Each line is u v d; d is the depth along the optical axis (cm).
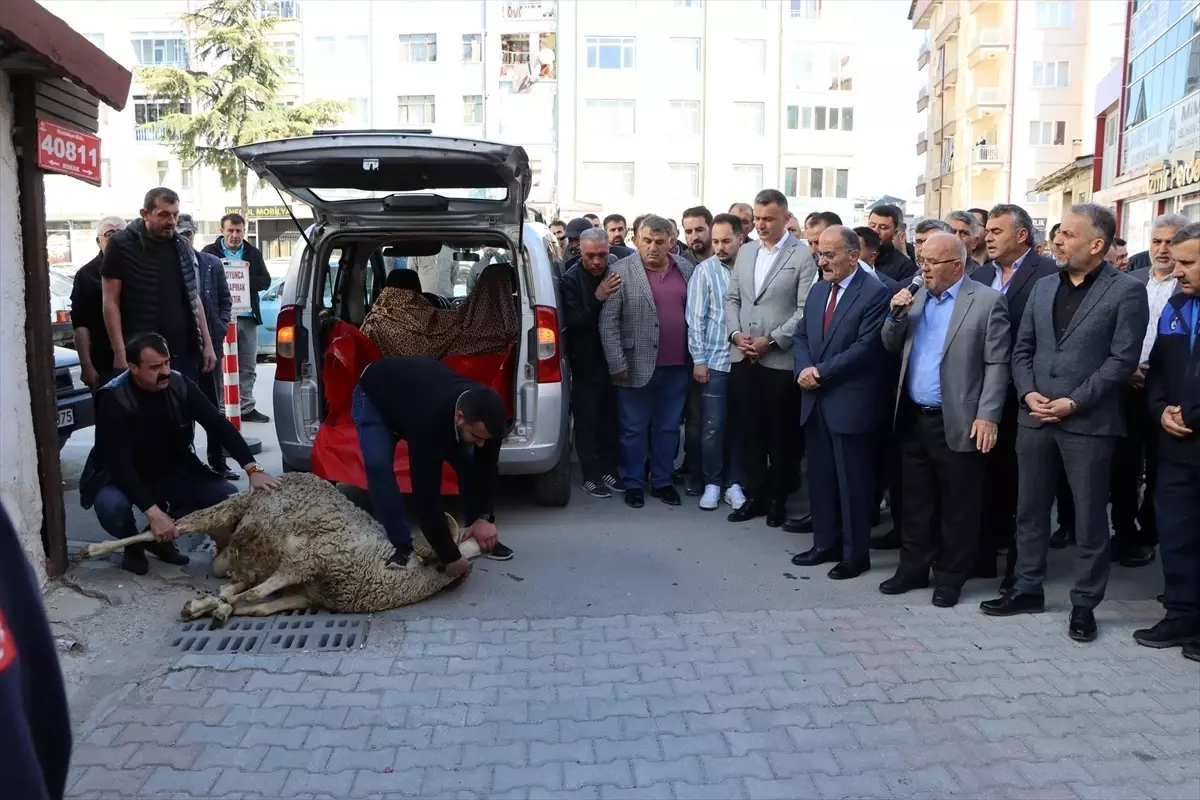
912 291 479
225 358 793
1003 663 412
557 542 574
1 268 438
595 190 4503
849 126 4562
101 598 462
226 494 541
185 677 388
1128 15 2695
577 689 383
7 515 139
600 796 311
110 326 592
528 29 4400
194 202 4150
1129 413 547
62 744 146
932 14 5809
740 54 4475
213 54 3222
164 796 307
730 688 385
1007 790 317
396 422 444
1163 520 432
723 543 579
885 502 699
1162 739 349
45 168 466
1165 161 2272
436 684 386
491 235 589
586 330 649
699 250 715
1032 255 512
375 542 462
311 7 4344
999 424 489
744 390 616
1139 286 422
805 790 315
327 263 609
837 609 473
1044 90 4634
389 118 4438
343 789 313
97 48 466
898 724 358
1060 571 540
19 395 453
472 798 309
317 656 409
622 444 662
